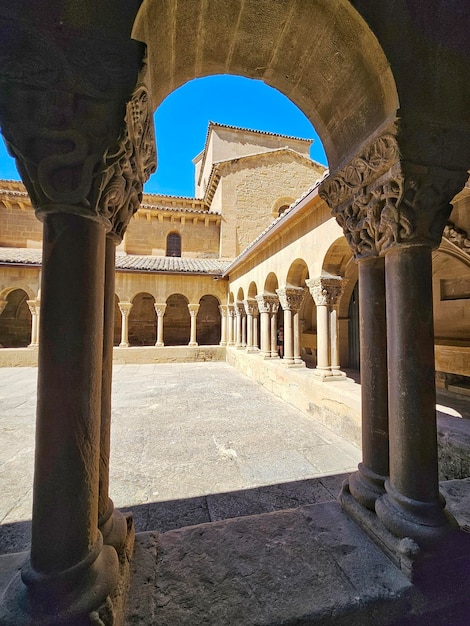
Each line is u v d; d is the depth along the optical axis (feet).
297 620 4.08
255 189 54.44
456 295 18.56
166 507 9.20
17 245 46.14
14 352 36.76
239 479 10.86
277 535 5.67
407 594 4.49
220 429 16.01
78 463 4.10
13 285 37.42
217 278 44.09
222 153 57.67
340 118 6.68
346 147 6.86
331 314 17.95
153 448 13.55
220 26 5.55
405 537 4.93
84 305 4.27
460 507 6.52
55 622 3.53
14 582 4.05
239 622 4.01
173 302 55.72
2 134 4.00
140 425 16.61
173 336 55.67
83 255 4.31
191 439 14.62
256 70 6.63
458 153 5.57
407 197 5.53
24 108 3.96
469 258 13.98
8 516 8.65
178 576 4.73
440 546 4.83
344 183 6.91
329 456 12.76
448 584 4.69
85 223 4.36
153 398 22.54
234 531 5.81
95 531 4.32
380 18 4.96
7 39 3.84
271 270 26.30
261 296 28.45
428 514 5.11
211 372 34.30
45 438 4.04
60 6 3.93
